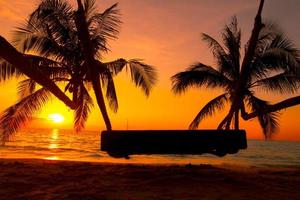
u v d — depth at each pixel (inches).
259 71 601.3
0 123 526.0
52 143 2701.8
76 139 4079.7
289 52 554.6
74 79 559.5
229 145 324.8
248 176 405.4
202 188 313.4
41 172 391.5
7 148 1704.0
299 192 309.1
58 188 297.3
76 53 558.9
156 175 388.2
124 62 591.5
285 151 3142.2
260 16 304.2
